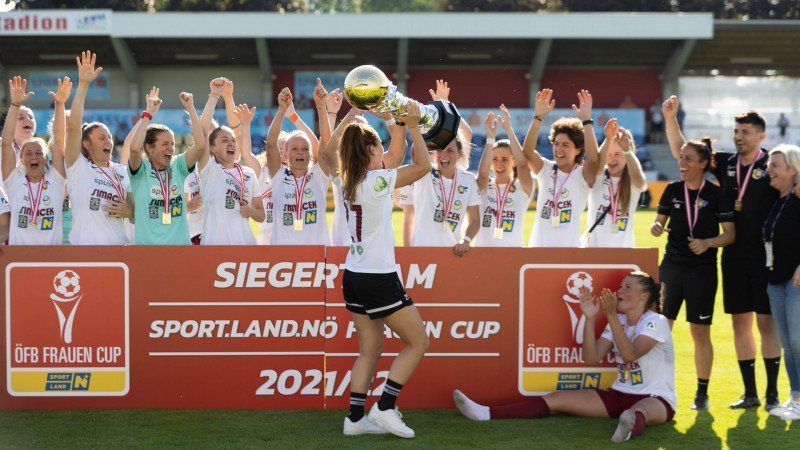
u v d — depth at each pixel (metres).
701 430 5.12
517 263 5.55
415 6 51.59
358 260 4.85
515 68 33.97
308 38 31.52
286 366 5.49
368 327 5.03
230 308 5.46
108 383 5.45
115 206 5.70
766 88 34.59
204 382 5.47
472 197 6.20
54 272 5.40
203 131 5.85
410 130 4.88
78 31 30.25
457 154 6.25
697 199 5.77
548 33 31.36
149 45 32.06
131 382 5.45
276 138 6.13
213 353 5.47
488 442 4.84
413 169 4.88
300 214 6.13
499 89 34.09
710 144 5.99
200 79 33.47
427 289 5.52
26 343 5.41
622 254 5.54
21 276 5.39
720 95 34.72
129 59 31.66
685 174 5.77
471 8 40.66
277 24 30.89
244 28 30.83
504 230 6.40
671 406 5.16
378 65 33.81
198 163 6.12
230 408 5.49
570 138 6.12
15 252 5.38
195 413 5.39
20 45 31.45
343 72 33.62
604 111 31.44
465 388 5.55
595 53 33.19
